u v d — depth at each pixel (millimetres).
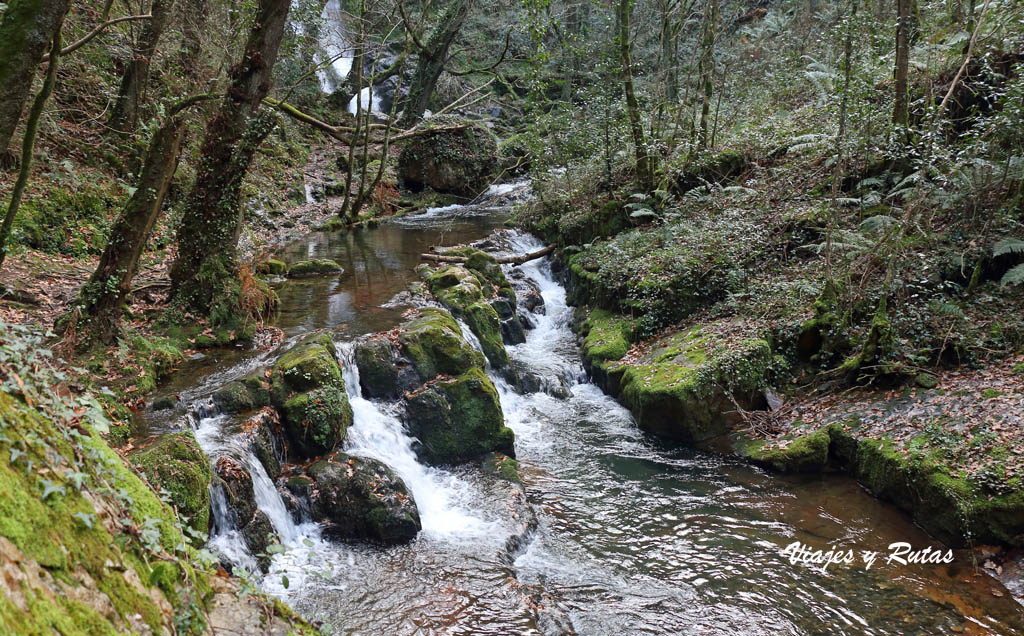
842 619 5785
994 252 9008
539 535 7160
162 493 3477
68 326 7332
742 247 11688
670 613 5879
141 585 2641
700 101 19188
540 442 9383
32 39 4617
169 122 7855
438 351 8992
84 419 3053
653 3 19562
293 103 24125
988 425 7301
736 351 9578
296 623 3418
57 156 12703
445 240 16969
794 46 19500
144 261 11797
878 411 8438
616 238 14008
